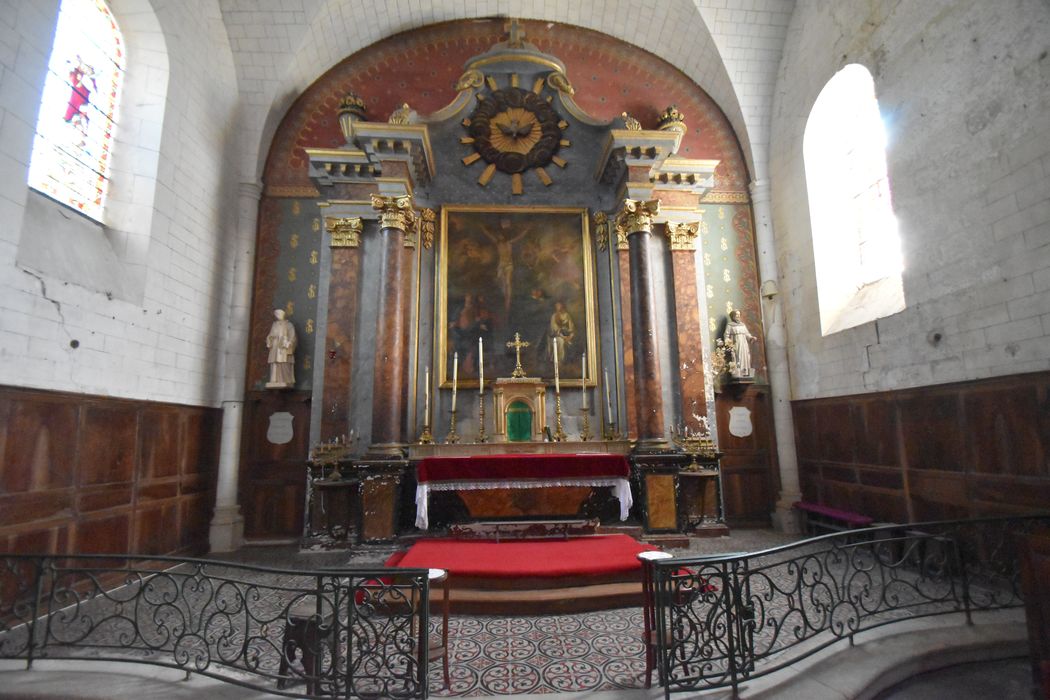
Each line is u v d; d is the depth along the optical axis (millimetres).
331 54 10000
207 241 8375
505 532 6719
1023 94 5266
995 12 5531
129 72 7191
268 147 9750
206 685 3627
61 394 5430
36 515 5129
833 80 8352
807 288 9016
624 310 9406
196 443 8062
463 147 10062
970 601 4961
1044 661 3365
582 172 10188
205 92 8328
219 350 8750
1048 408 5074
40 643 4340
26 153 4977
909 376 6789
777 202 9891
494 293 9641
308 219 9594
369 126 8469
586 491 7590
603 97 10703
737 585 3584
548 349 9531
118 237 6797
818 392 8734
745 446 9562
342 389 8656
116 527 6273
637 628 4691
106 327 6105
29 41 5008
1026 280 5270
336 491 8188
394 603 4992
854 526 7402
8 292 4805
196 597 5758
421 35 10477
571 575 5367
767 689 3494
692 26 9859
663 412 8844
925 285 6504
